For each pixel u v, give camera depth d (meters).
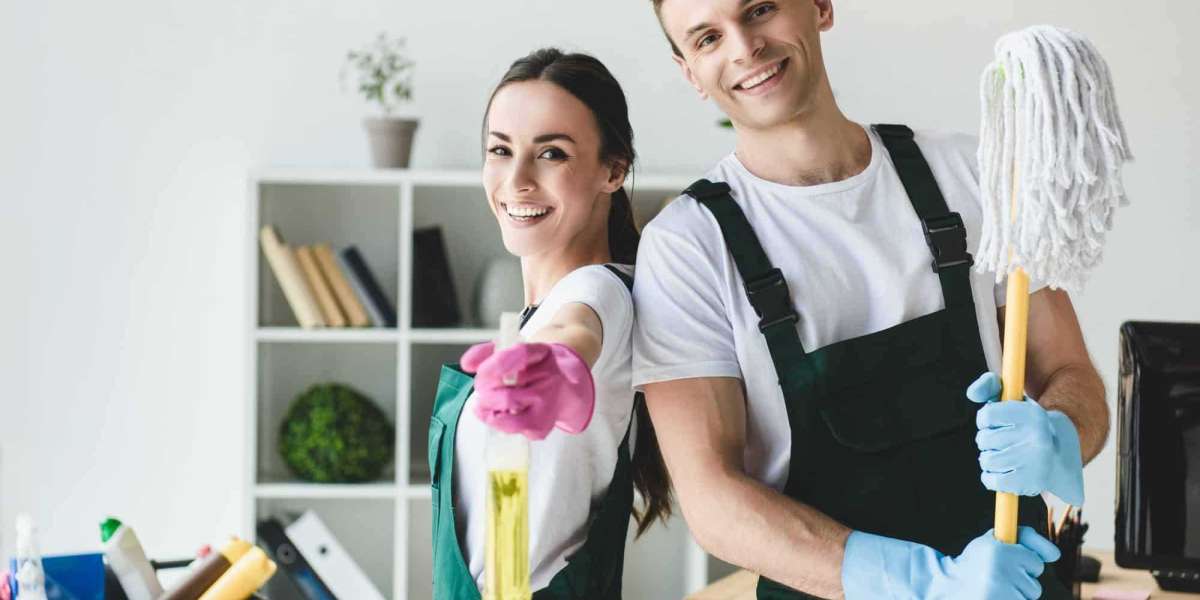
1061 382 1.66
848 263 1.64
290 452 3.68
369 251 3.90
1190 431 2.42
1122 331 2.47
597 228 1.80
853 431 1.59
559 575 1.61
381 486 3.63
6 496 3.89
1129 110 3.90
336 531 3.88
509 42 3.88
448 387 1.73
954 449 1.62
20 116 3.87
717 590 2.56
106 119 3.88
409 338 3.64
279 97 3.88
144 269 3.89
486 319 3.72
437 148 3.88
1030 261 1.34
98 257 3.89
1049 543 1.39
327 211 3.88
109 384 3.90
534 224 1.74
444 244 3.88
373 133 3.65
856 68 3.89
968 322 1.64
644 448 1.82
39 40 3.86
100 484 3.90
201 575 1.47
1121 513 2.46
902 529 1.60
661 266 1.64
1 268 3.88
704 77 1.62
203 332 3.90
